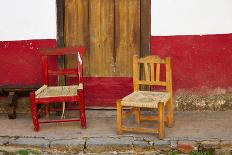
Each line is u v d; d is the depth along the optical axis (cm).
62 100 527
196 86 601
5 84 617
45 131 538
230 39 588
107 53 606
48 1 594
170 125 541
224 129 532
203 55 593
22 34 606
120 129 517
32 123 572
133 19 595
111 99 616
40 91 548
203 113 596
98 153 489
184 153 483
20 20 602
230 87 598
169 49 594
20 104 616
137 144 493
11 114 586
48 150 497
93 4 599
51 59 608
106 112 610
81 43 607
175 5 584
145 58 542
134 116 593
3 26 606
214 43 589
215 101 603
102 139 505
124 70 607
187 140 498
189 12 584
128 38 599
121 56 605
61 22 597
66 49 572
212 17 584
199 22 586
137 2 591
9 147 502
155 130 502
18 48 610
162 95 528
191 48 592
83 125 542
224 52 591
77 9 602
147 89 603
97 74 612
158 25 590
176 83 602
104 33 602
